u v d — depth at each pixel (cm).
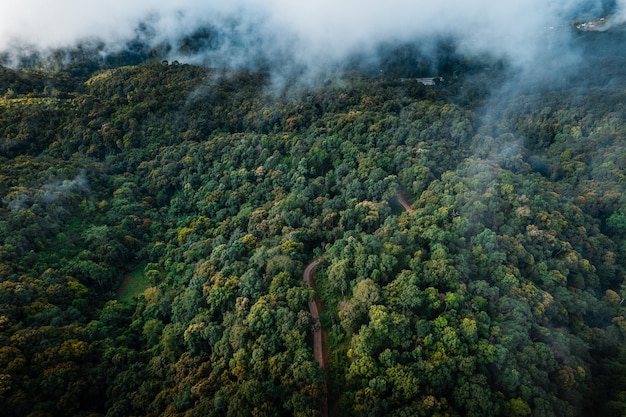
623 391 10262
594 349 11794
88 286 15125
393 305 10850
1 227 14762
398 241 13025
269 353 10462
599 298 13725
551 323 11719
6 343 10888
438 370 9288
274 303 11500
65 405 10175
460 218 13575
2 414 9575
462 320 10150
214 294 12631
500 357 9431
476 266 12306
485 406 8688
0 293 12400
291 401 9106
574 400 9681
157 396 10406
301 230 15225
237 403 8962
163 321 13925
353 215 15438
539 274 12825
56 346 11344
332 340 11288
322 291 13075
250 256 14688
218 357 11050
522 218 14488
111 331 13075
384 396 9250
